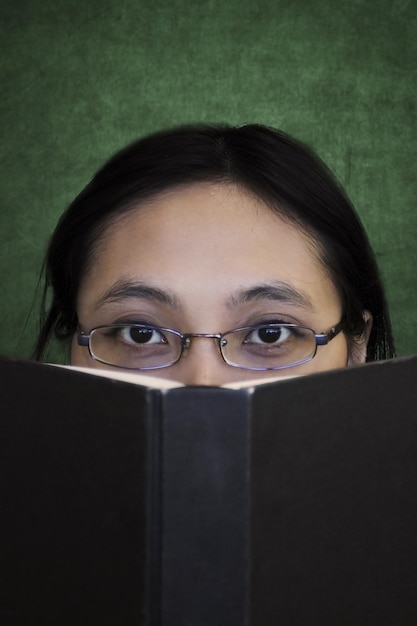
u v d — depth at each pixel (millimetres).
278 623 680
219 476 654
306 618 698
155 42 3186
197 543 660
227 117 3197
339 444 706
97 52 3201
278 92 3184
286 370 1207
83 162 3238
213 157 1265
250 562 658
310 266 1248
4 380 741
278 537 674
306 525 690
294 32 3162
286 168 1277
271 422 660
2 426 747
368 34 3150
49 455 716
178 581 661
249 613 660
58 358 1687
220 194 1236
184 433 653
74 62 3209
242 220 1220
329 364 1271
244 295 1180
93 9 3180
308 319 1227
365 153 3174
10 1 3182
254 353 1202
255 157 1267
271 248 1212
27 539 739
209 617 662
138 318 1208
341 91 3170
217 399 649
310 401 683
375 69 3160
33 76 3215
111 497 679
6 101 3221
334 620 718
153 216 1229
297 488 682
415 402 763
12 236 3260
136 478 662
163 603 662
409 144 3170
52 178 3252
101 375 745
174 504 658
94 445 686
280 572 678
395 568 763
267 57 3174
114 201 1261
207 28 3178
